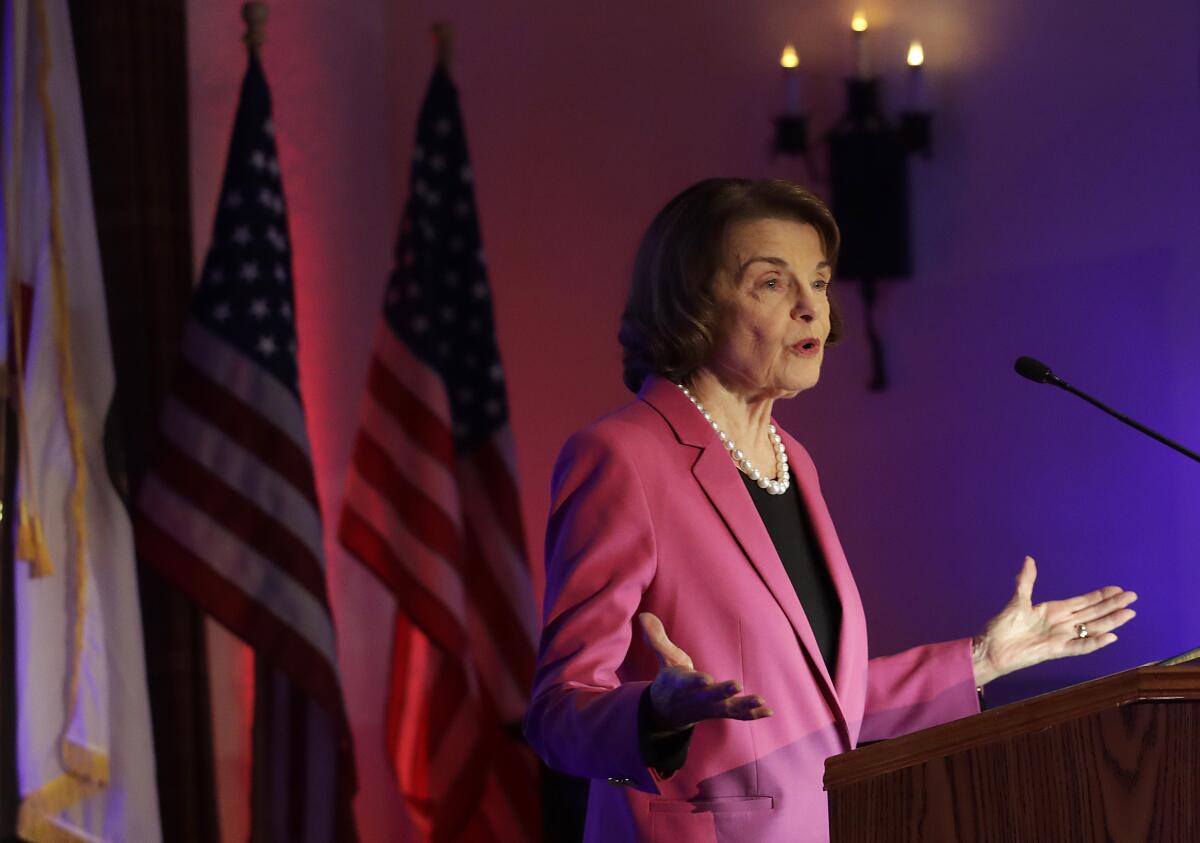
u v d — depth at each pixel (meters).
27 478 8.93
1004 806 3.44
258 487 10.07
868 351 11.52
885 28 11.62
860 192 11.46
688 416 5.15
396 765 11.73
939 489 11.20
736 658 4.77
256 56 10.78
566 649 4.63
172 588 9.88
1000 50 11.15
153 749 9.77
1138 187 10.55
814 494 5.44
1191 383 10.27
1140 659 10.30
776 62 12.11
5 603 9.09
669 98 12.58
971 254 11.18
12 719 9.05
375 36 13.62
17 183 9.12
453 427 11.70
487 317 11.75
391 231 13.59
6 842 8.95
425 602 11.05
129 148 10.28
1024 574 5.64
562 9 13.07
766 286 5.21
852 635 5.20
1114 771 3.36
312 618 10.06
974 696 5.45
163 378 10.29
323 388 12.59
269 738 10.84
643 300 5.44
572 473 4.97
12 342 9.04
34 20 9.32
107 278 10.23
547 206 13.05
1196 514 10.19
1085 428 10.65
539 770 11.18
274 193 10.59
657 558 4.81
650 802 4.70
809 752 4.80
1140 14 10.59
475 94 13.38
